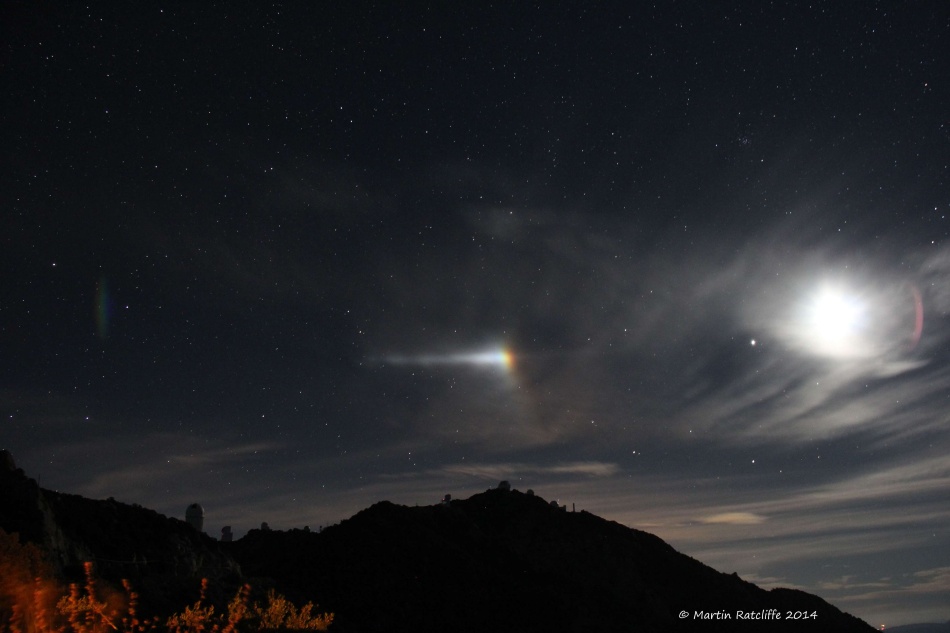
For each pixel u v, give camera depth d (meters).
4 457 27.23
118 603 22.92
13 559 17.16
